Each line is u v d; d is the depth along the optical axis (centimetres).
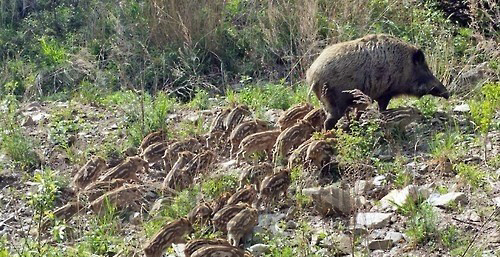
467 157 1015
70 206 952
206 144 1120
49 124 1243
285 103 1285
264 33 1533
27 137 1184
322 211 923
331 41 1478
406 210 896
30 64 1539
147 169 1080
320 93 1112
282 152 1050
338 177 1005
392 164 1003
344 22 1520
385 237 859
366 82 1111
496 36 1441
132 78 1498
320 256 826
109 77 1486
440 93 1152
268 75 1484
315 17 1493
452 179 973
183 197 966
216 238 852
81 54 1548
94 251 886
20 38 1625
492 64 1345
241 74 1495
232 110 1153
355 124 1056
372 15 1548
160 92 1349
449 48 1400
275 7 1552
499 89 1130
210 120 1243
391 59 1118
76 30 1658
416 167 1005
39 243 860
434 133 1090
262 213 945
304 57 1432
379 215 895
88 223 952
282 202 958
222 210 897
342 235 866
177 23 1554
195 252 816
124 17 1603
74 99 1386
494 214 869
